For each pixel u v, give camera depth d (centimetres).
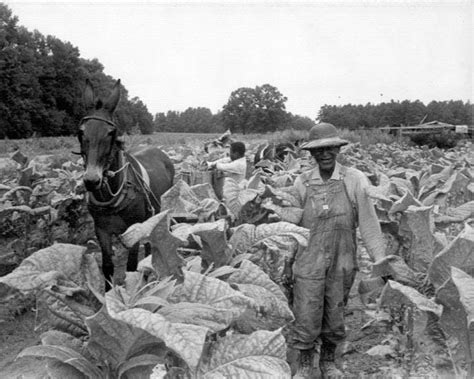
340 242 359
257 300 248
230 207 390
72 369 184
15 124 4525
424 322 238
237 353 186
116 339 182
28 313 547
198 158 1388
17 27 4822
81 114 5422
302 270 359
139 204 512
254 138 3064
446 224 376
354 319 522
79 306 212
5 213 640
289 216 361
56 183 764
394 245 434
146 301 188
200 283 208
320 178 367
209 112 6116
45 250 216
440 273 248
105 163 451
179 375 193
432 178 577
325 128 359
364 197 359
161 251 243
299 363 380
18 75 4559
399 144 2825
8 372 376
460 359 238
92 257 225
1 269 661
